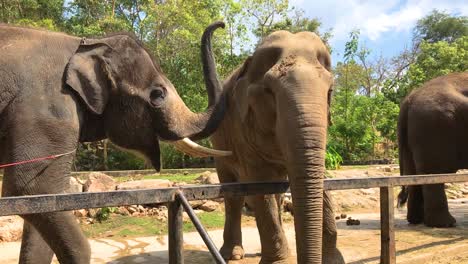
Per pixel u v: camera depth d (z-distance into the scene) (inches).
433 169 292.2
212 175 387.5
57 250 137.7
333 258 177.5
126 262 213.5
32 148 139.9
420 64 1176.2
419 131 293.6
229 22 876.0
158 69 183.8
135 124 175.3
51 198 93.7
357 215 364.8
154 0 884.0
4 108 142.3
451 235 257.1
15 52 148.3
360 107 945.5
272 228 170.4
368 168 631.2
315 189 127.2
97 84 163.5
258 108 161.3
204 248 239.9
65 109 149.6
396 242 237.3
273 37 167.5
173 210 107.3
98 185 324.5
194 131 180.5
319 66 148.5
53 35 161.8
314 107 133.3
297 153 129.3
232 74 219.8
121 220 300.0
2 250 238.8
